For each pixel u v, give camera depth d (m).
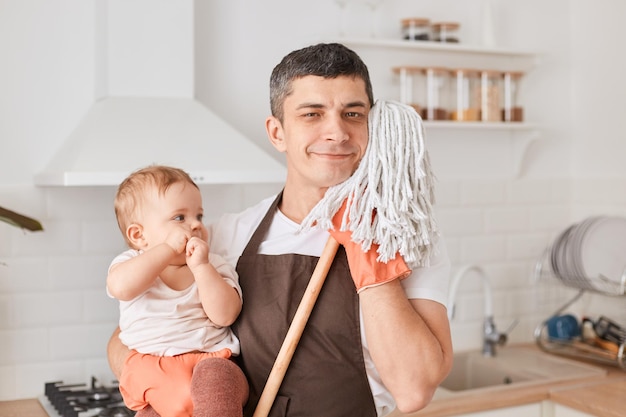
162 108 2.50
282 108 1.52
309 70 1.47
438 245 1.52
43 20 2.60
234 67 2.84
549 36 3.40
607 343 3.01
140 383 1.54
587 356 3.02
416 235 1.46
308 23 2.95
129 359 1.57
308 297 1.51
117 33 2.49
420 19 3.02
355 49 3.01
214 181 2.33
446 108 3.05
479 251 3.26
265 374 1.53
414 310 1.47
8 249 2.58
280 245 1.62
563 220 3.44
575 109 3.43
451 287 3.20
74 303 2.67
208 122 2.51
